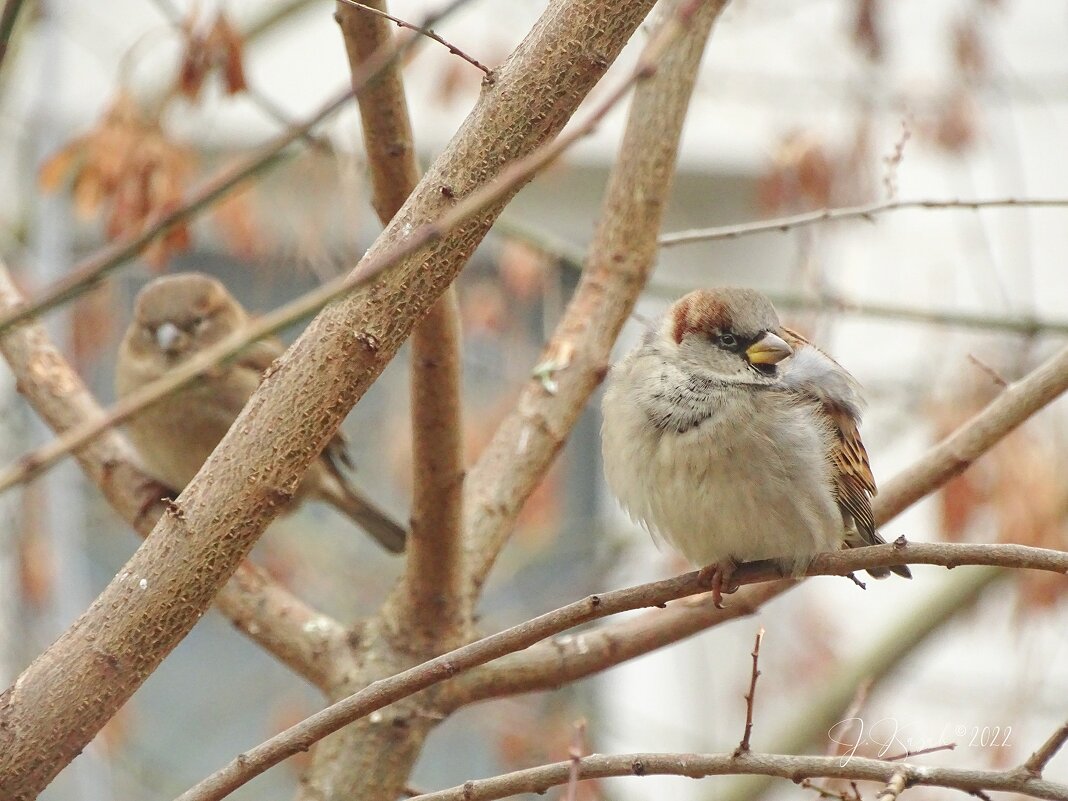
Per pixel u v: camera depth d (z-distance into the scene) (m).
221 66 8.56
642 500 7.09
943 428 11.62
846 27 12.47
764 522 6.81
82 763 11.89
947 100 12.90
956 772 5.17
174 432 10.34
